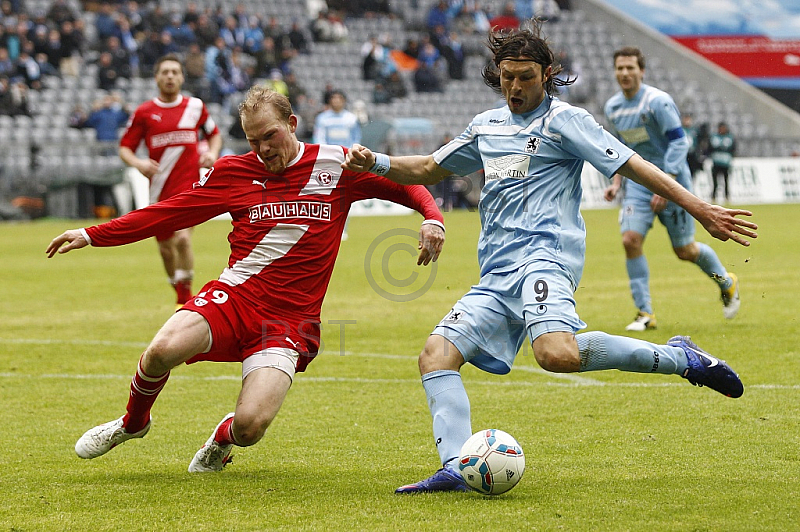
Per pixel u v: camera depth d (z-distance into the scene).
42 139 30.50
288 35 36.94
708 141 33.16
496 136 5.41
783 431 6.24
